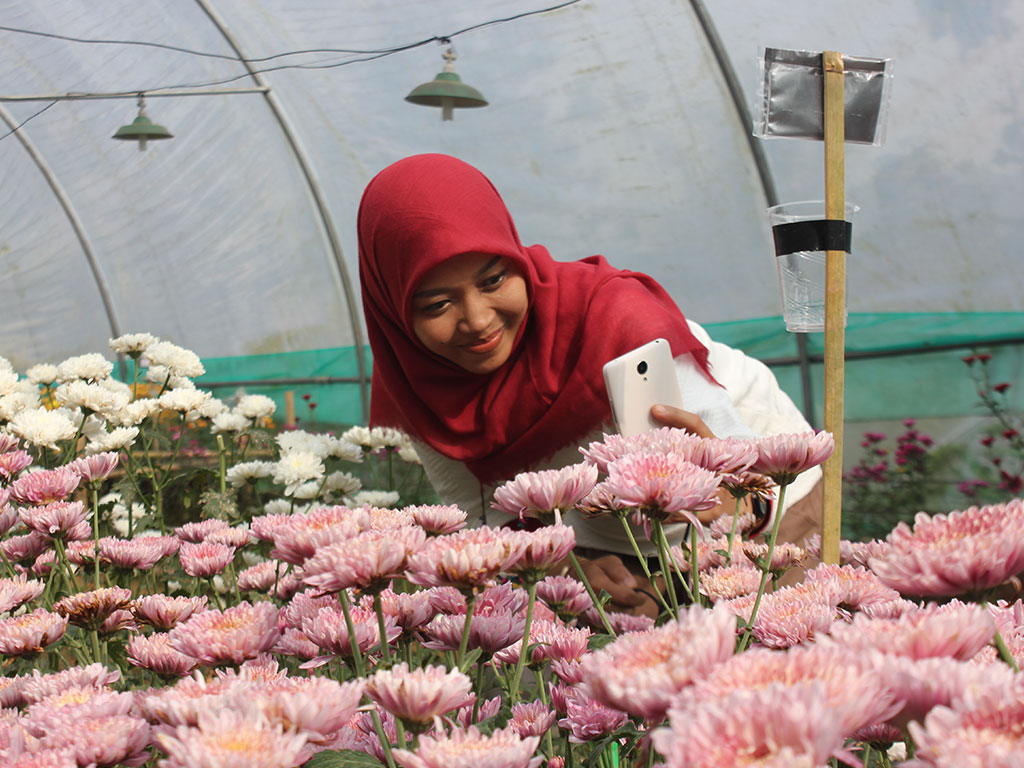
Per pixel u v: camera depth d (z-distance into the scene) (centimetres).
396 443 257
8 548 134
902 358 435
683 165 462
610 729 66
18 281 721
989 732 33
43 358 748
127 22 538
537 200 507
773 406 207
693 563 74
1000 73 363
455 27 457
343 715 49
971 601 43
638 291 191
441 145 519
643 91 448
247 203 611
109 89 591
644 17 421
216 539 143
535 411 193
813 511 185
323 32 490
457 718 72
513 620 77
